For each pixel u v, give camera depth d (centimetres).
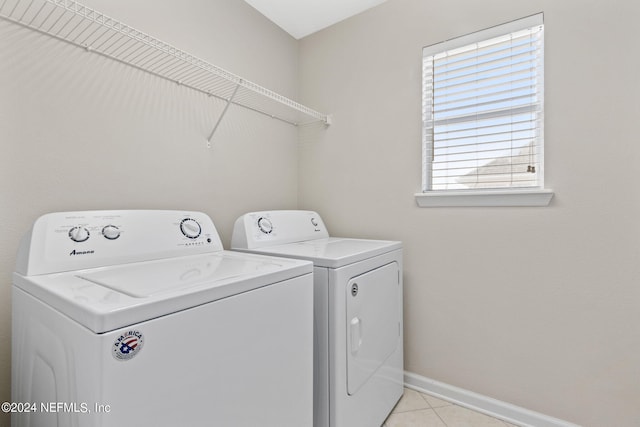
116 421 60
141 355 64
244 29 191
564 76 142
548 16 145
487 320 163
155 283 82
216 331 79
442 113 179
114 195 131
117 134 132
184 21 156
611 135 133
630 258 130
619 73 131
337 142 216
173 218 132
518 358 155
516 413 154
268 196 209
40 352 79
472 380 167
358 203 206
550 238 146
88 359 60
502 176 162
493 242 161
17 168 107
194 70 157
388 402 160
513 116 158
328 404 121
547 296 148
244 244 155
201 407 75
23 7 107
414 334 185
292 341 103
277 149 217
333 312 120
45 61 112
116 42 130
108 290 75
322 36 224
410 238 186
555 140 144
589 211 138
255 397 89
